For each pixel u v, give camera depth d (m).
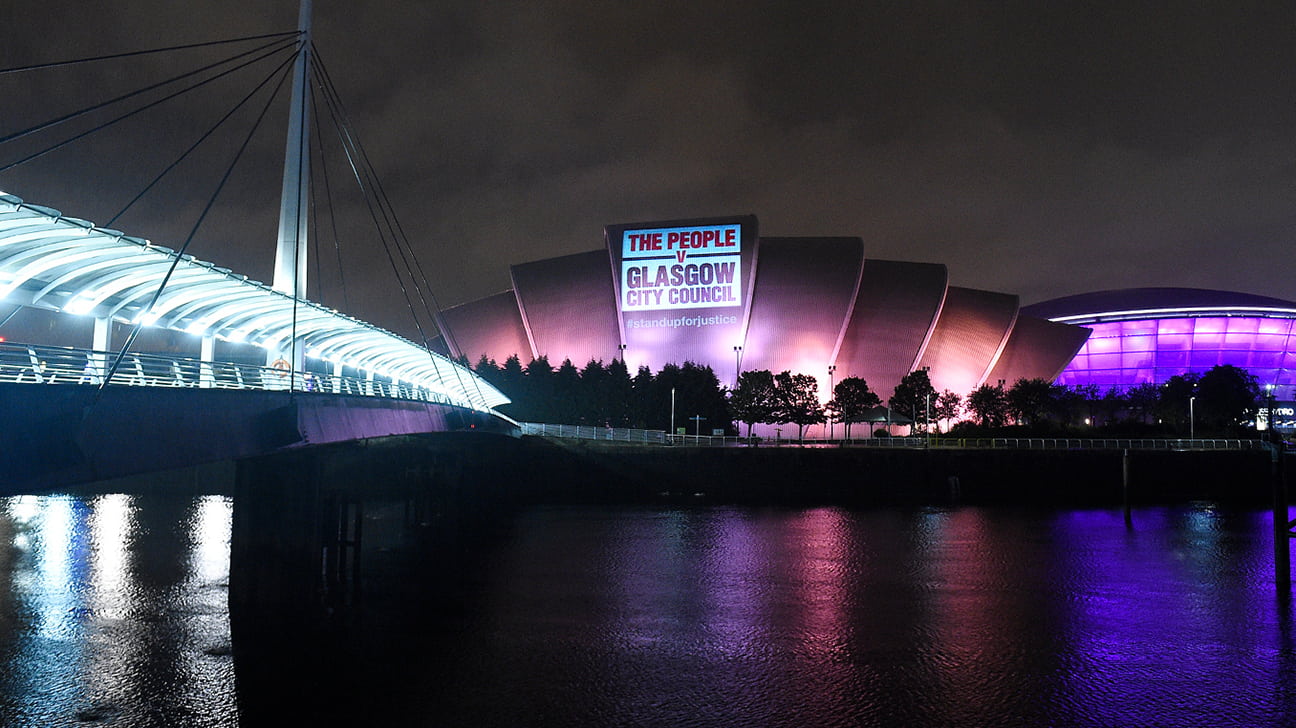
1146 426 104.81
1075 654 28.73
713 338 137.62
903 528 56.91
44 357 19.06
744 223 137.62
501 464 75.75
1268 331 146.12
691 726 22.72
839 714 23.61
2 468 14.87
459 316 150.00
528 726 22.70
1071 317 151.62
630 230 140.12
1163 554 46.97
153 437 18.64
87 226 18.69
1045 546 49.41
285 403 25.23
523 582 39.09
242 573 29.73
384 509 65.50
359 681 25.94
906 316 139.88
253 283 26.30
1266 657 28.45
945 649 29.17
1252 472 77.69
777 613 33.75
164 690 25.34
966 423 113.50
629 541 50.97
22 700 24.66
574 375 109.06
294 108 42.69
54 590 37.66
